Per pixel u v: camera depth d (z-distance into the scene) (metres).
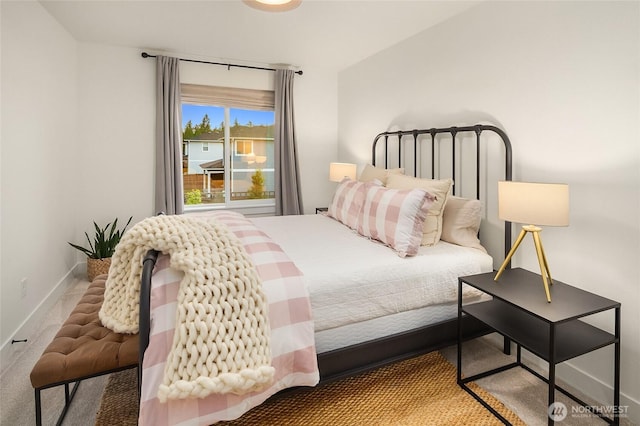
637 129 1.59
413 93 3.10
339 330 1.66
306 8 2.62
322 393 1.76
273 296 1.40
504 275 1.88
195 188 4.12
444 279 1.90
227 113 4.16
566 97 1.88
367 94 3.83
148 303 1.23
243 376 1.15
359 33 3.07
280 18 2.81
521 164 2.13
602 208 1.73
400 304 1.79
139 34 3.22
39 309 2.55
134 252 1.43
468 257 2.01
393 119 3.39
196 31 3.13
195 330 1.14
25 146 2.35
